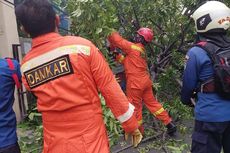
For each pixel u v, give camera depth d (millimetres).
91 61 2119
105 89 2135
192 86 3078
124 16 5730
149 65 6059
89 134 2127
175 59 5938
